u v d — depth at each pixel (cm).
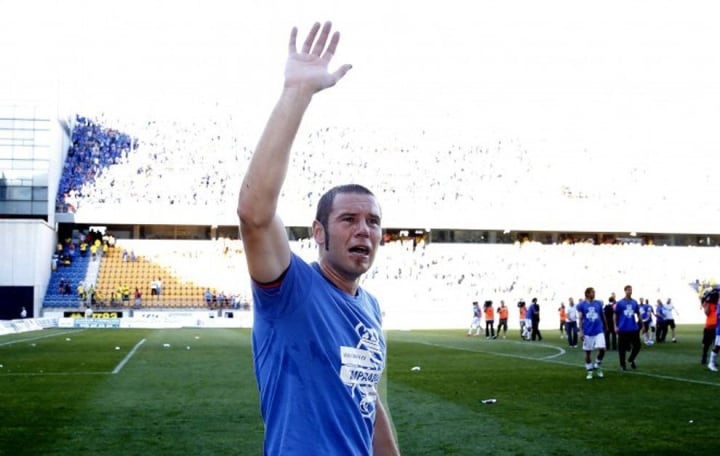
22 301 5175
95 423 1198
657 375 1892
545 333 4344
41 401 1445
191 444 1033
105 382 1761
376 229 325
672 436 1076
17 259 5200
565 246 6494
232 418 1246
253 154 292
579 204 6712
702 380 1773
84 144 6706
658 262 6381
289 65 302
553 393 1552
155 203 6038
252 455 964
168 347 3002
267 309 296
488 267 6156
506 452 971
